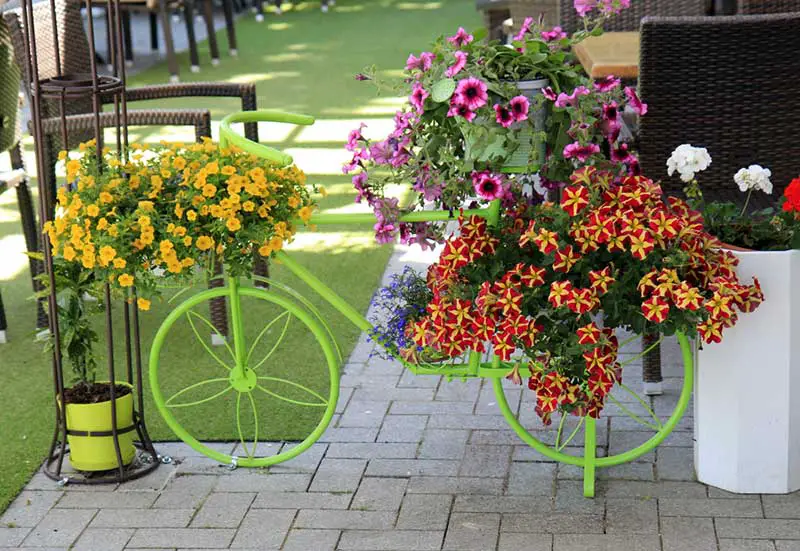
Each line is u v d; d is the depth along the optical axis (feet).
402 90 11.07
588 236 10.51
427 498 11.70
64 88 11.70
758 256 10.85
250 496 11.87
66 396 12.42
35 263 16.42
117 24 12.04
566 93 11.16
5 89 16.63
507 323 10.59
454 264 10.92
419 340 11.12
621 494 11.59
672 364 14.60
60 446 12.46
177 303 17.56
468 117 10.59
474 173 10.96
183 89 16.75
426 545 10.85
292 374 14.93
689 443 12.59
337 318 16.81
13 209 22.67
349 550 10.82
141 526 11.37
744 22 13.08
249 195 11.34
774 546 10.56
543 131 11.10
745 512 11.12
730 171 13.64
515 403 13.83
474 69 10.80
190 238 11.31
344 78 33.73
